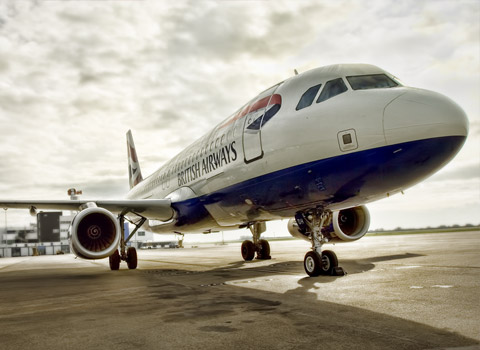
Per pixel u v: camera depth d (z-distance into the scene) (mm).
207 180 10672
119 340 3533
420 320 3826
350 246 21344
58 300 6406
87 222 10500
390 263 9844
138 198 19750
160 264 15953
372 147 6355
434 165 6195
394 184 6559
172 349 3189
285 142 7664
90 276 11430
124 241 13492
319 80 7641
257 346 3164
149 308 5121
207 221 11828
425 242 21672
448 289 5578
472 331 3387
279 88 8547
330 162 6875
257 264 12617
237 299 5520
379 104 6484
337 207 7941
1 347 3455
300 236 12438
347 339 3260
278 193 8172
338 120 6812
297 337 3371
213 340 3396
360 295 5336
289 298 5363
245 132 8938
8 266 22734
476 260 9570
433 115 6031
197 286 7316
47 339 3689
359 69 7520
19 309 5633
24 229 102750
